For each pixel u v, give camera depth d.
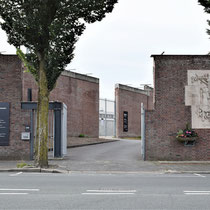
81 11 14.83
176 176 12.42
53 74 14.84
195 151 17.69
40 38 14.50
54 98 30.05
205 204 7.11
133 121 46.50
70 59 15.10
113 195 8.06
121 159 18.36
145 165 15.70
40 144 14.41
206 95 17.72
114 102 43.94
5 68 17.83
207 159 17.64
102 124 41.16
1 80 17.77
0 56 17.84
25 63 15.04
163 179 11.32
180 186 9.61
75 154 21.00
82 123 34.34
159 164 16.16
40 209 6.55
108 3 15.20
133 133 46.41
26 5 14.20
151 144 17.73
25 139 17.58
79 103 33.81
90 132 35.78
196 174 13.30
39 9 14.25
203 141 17.70
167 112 17.78
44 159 14.37
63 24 14.73
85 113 34.81
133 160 17.86
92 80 36.06
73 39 15.00
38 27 14.28
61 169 13.98
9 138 17.67
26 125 17.70
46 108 14.66
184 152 17.67
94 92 36.47
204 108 17.72
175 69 17.83
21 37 14.60
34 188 8.96
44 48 14.65
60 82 30.91
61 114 18.38
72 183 10.03
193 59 17.81
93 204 7.04
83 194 8.15
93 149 24.84
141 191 8.67
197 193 8.42
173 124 17.77
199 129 17.70
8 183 9.88
